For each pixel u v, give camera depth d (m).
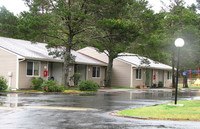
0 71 26.23
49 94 22.39
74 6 25.62
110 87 33.84
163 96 22.75
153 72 41.38
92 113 11.84
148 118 10.62
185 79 45.72
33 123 9.25
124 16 28.27
